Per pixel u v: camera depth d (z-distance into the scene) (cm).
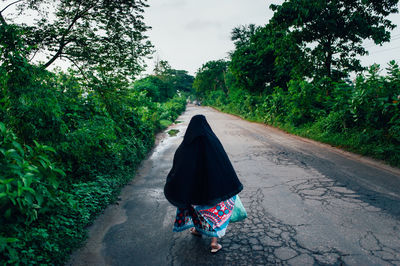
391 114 732
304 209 397
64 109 506
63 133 423
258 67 2155
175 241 330
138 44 801
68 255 297
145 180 612
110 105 723
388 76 752
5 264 233
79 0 712
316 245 300
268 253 291
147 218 402
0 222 263
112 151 613
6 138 263
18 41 371
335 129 972
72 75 592
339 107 923
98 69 730
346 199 425
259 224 359
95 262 290
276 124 1562
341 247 293
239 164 698
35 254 269
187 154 292
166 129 1708
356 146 763
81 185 451
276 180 545
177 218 320
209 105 6581
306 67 1329
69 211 371
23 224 295
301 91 1291
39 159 296
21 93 369
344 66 1331
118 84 741
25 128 363
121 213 425
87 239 342
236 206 315
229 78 3984
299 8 1160
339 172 576
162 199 481
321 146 894
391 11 1202
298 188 489
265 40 2081
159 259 293
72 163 473
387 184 486
